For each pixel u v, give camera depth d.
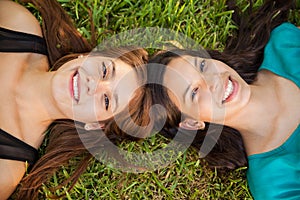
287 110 1.21
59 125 1.24
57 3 1.25
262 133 1.23
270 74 1.24
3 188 1.18
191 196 1.32
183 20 1.34
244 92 1.17
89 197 1.30
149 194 1.32
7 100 1.19
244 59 1.26
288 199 1.19
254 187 1.24
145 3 1.33
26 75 1.20
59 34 1.24
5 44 1.20
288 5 1.29
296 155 1.19
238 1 1.35
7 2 1.24
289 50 1.23
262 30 1.28
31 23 1.24
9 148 1.19
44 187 1.27
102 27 1.33
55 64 1.23
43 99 1.18
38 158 1.28
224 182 1.32
